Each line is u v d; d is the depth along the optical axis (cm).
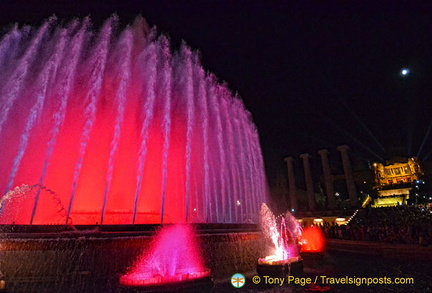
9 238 854
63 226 936
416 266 1377
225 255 1188
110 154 1930
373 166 6638
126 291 817
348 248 1972
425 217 2605
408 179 6116
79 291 855
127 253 966
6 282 811
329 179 4931
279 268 1119
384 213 3281
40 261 861
